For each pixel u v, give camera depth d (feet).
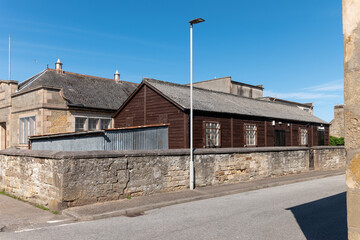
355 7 8.90
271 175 46.98
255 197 31.96
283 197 31.86
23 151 29.96
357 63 8.77
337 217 22.89
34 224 21.01
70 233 18.80
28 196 28.81
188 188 35.14
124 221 21.86
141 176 30.37
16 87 68.03
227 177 39.88
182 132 49.49
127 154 29.01
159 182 32.04
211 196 31.91
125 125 60.39
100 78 83.56
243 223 21.16
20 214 23.85
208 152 37.45
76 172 25.22
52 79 70.33
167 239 17.60
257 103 76.89
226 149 39.99
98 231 19.22
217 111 52.95
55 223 21.29
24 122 63.00
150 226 20.44
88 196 26.02
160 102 53.72
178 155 34.17
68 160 24.76
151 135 40.96
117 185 28.25
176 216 23.38
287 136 71.10
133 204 26.40
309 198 31.17
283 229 19.69
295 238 17.81
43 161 26.66
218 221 21.74
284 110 81.25
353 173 8.79
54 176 25.14
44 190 26.48
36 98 59.62
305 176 49.16
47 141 47.57
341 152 65.31
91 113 66.08
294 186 40.55
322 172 55.57
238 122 58.34
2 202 28.55
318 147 58.95
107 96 74.33
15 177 31.19
